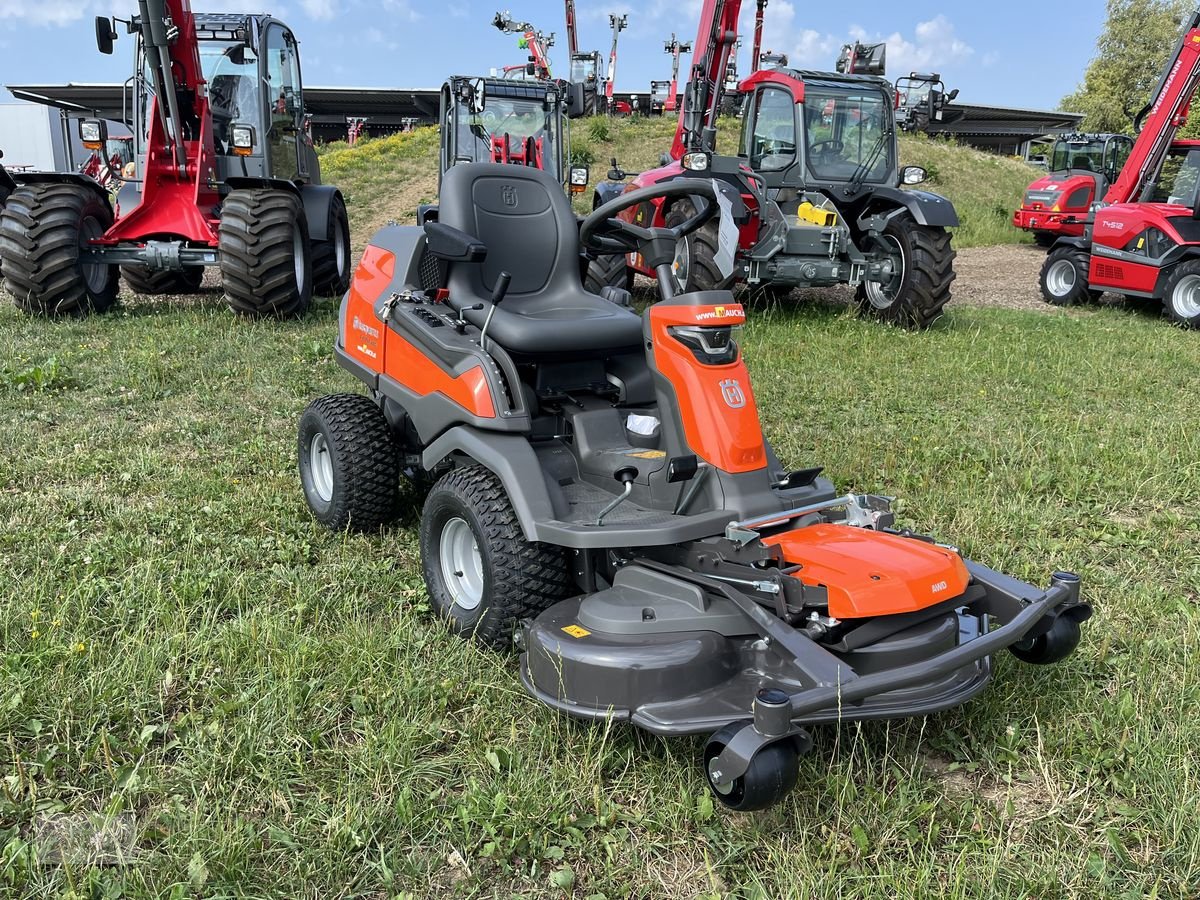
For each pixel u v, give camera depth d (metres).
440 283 3.95
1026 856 2.38
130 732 2.74
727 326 3.15
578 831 2.42
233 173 9.13
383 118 45.00
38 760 2.60
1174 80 11.20
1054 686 3.05
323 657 3.10
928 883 2.24
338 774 2.59
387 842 2.38
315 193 9.80
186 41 8.34
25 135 33.22
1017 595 2.80
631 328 3.73
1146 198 11.65
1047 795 2.63
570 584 3.22
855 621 2.53
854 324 9.48
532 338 3.47
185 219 8.45
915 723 2.90
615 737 2.76
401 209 19.48
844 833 2.44
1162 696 2.96
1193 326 10.29
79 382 6.40
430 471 3.88
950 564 2.66
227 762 2.59
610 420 3.63
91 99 42.88
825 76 9.84
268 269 8.15
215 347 7.42
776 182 10.09
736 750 2.17
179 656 3.11
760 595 2.69
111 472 4.90
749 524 2.89
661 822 2.46
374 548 4.11
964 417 6.27
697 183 3.62
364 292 4.25
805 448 5.49
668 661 2.53
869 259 9.77
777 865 2.32
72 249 8.16
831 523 3.09
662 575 2.86
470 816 2.44
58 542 3.98
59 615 3.23
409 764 2.65
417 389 3.76
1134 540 4.36
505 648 3.16
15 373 6.32
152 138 8.34
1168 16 44.50
